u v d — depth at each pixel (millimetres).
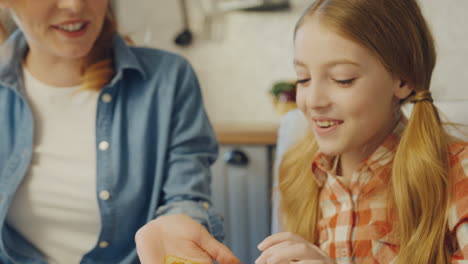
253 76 2541
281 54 2477
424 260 812
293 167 1027
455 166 827
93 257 1039
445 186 823
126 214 1030
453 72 2186
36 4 901
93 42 986
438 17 2182
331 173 927
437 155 830
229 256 837
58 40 940
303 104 834
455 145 854
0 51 1049
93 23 950
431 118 848
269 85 2518
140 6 2664
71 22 919
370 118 804
